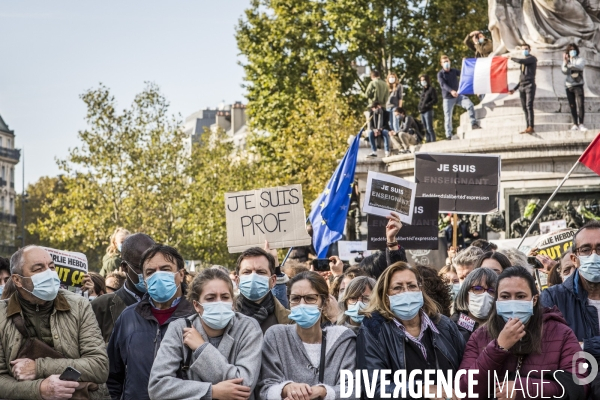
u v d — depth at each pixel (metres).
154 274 10.42
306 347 10.07
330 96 48.03
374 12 53.03
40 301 10.30
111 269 17.25
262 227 14.66
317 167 46.69
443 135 55.56
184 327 9.98
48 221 56.62
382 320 9.92
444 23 54.88
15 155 114.25
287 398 9.61
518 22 26.77
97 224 55.19
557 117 25.75
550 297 11.05
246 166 58.00
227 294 9.84
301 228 14.63
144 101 55.97
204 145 68.75
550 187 24.11
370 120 30.05
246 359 9.76
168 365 9.77
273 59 54.19
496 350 9.41
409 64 55.81
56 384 9.83
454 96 28.23
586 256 10.80
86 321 10.41
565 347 9.58
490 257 11.75
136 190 55.28
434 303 10.23
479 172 18.03
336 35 53.41
